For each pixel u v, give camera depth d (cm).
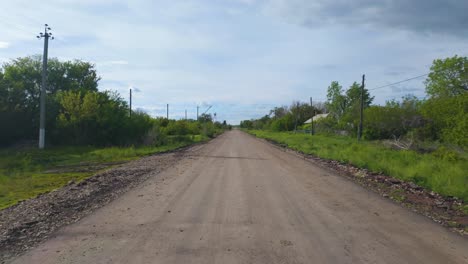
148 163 1691
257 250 481
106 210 723
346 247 495
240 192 916
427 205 776
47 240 533
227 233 559
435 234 559
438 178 1055
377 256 461
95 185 1034
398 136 3528
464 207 759
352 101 7331
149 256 460
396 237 542
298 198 839
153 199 830
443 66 4009
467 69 3878
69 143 3050
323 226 601
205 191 931
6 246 510
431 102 3070
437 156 1781
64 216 683
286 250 482
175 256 459
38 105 3117
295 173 1300
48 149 2570
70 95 2970
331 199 829
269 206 752
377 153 1895
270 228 588
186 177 1198
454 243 515
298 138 4309
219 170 1392
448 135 2442
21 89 3047
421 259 451
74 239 536
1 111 2777
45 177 1289
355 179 1158
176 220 638
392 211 713
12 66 3547
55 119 3109
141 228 589
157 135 3391
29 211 720
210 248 489
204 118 10206
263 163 1666
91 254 471
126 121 3284
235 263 434
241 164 1620
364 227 596
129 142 3159
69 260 451
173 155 2161
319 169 1430
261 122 13275
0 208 770
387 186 1020
